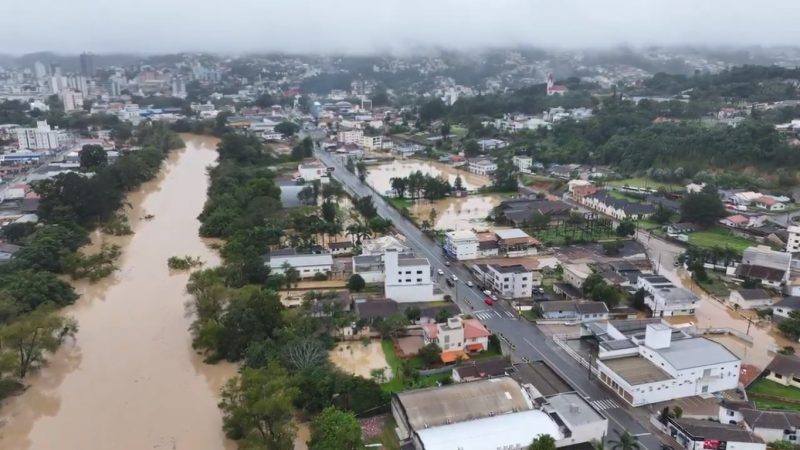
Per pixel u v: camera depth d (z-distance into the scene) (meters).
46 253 179.75
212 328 135.38
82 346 140.62
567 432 99.25
